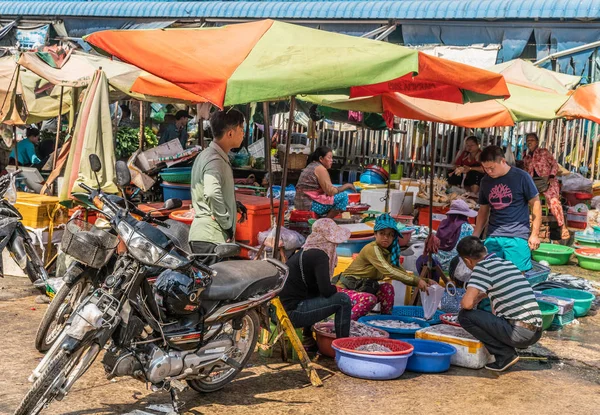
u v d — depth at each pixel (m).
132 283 4.35
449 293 6.85
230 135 5.47
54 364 4.10
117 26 15.92
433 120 7.70
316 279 5.84
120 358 4.40
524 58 12.22
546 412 5.21
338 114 13.00
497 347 6.00
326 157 9.27
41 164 12.91
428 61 5.38
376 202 11.36
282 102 14.55
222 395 5.20
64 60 8.31
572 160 13.85
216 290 4.81
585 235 11.52
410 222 10.94
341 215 9.65
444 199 11.70
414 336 6.39
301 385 5.48
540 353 6.58
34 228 7.71
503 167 7.27
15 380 5.17
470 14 12.18
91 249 4.55
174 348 4.66
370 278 6.89
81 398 4.95
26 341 6.02
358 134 16.02
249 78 4.62
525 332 5.88
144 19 15.61
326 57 4.87
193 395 5.17
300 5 14.05
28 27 16.67
